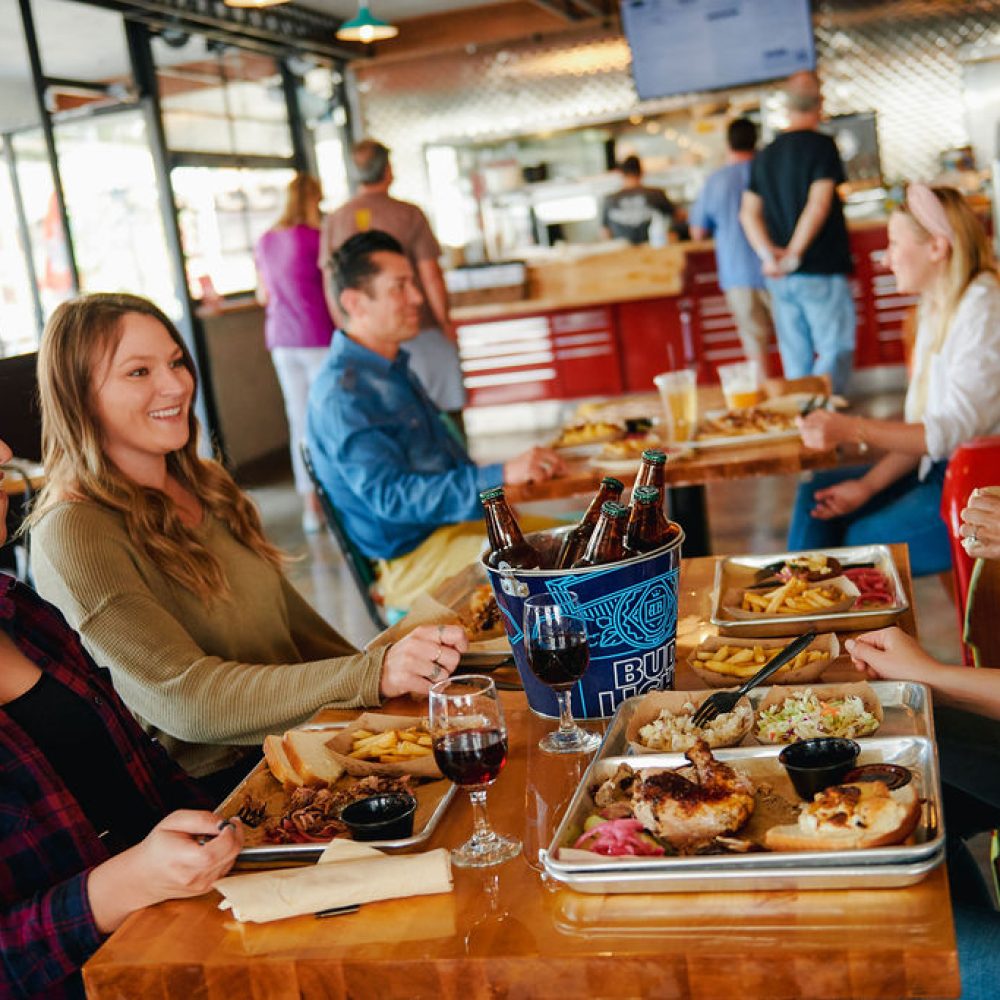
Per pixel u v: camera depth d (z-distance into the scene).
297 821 1.32
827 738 1.27
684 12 8.62
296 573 5.75
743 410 3.35
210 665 1.79
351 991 1.08
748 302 7.22
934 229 3.00
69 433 1.95
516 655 1.60
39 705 1.58
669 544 1.54
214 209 8.50
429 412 3.28
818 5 9.35
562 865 1.10
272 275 6.62
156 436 2.00
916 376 3.22
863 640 1.64
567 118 10.07
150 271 7.88
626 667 1.55
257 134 9.16
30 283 8.20
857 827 1.08
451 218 10.46
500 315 8.48
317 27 9.29
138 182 7.76
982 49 9.15
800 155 5.91
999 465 2.34
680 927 1.04
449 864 1.18
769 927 1.03
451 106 10.24
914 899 1.04
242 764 2.01
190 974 1.11
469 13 9.92
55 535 1.88
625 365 8.37
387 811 1.32
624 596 1.52
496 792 1.40
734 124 7.03
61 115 7.28
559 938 1.06
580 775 1.39
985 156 9.31
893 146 9.48
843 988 0.98
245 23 8.10
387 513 3.03
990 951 1.34
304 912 1.15
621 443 3.17
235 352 8.92
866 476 3.16
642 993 1.02
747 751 1.31
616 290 8.10
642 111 9.88
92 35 7.57
